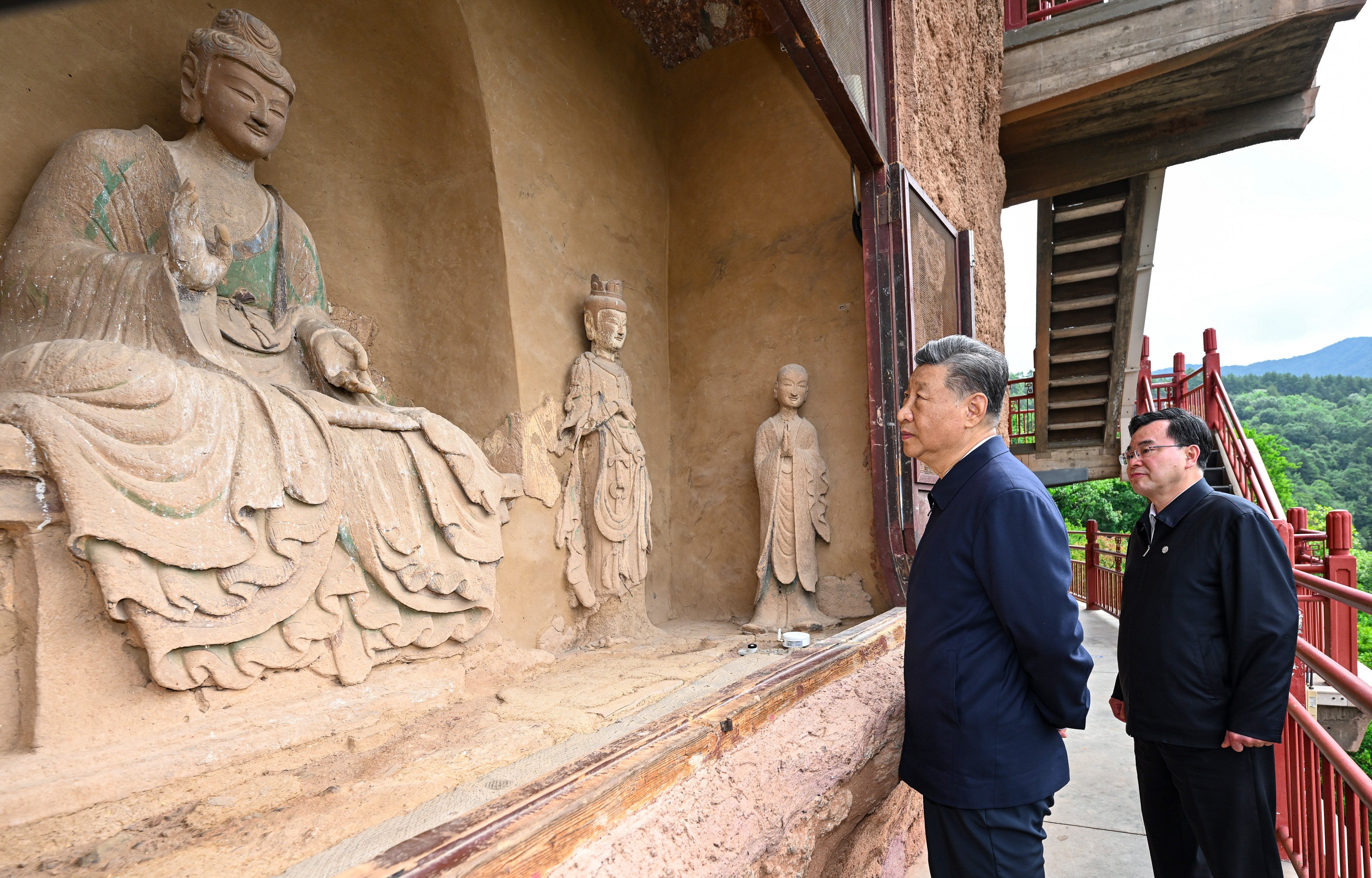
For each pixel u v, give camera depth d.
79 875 1.14
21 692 1.36
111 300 1.69
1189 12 5.20
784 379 3.41
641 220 3.70
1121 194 7.00
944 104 4.19
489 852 0.84
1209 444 2.09
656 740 1.30
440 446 2.15
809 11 2.33
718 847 1.24
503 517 2.43
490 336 2.79
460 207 2.81
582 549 2.96
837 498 3.45
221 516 1.58
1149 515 2.20
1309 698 4.47
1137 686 2.04
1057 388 9.53
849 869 2.05
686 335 3.85
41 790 1.24
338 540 1.86
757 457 3.43
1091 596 8.42
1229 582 1.84
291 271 2.25
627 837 1.09
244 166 2.15
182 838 1.26
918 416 1.75
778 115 3.66
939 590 1.62
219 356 1.87
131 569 1.41
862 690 2.10
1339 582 3.72
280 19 2.47
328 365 2.12
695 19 3.67
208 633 1.54
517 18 2.88
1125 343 8.44
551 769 1.57
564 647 2.84
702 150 3.87
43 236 1.70
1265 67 5.38
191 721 1.52
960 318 4.06
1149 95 5.75
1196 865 2.09
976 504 1.58
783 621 3.27
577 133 3.23
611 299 3.08
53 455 1.32
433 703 1.99
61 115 1.99
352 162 2.76
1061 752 1.63
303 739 1.65
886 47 3.26
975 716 1.56
